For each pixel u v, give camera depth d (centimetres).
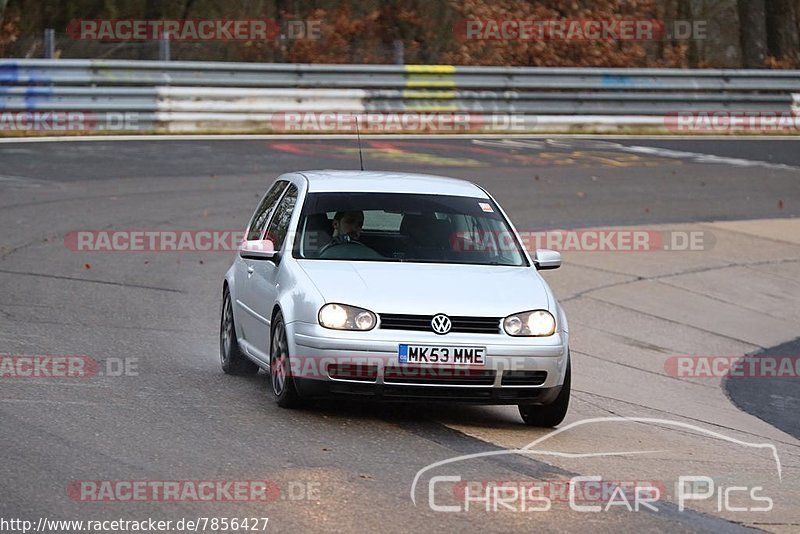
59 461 2300
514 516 2097
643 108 10812
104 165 7525
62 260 5053
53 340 3638
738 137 10894
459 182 3425
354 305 2727
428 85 9975
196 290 4750
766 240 6550
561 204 7050
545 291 2923
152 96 8994
